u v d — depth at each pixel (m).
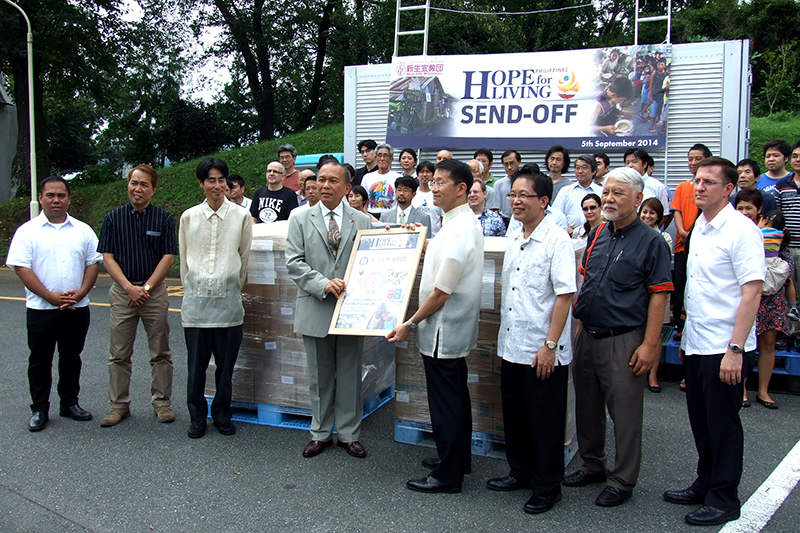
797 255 5.24
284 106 24.23
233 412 4.64
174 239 4.47
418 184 5.70
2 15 15.45
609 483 3.25
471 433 3.62
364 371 4.50
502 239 4.11
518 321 3.17
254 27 21.66
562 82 7.51
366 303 3.57
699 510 3.00
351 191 5.32
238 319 4.14
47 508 3.19
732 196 5.53
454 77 7.95
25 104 18.11
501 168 7.82
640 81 7.20
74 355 4.50
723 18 20.77
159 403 4.46
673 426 4.31
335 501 3.24
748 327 2.86
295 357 4.27
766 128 13.05
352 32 20.81
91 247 4.52
